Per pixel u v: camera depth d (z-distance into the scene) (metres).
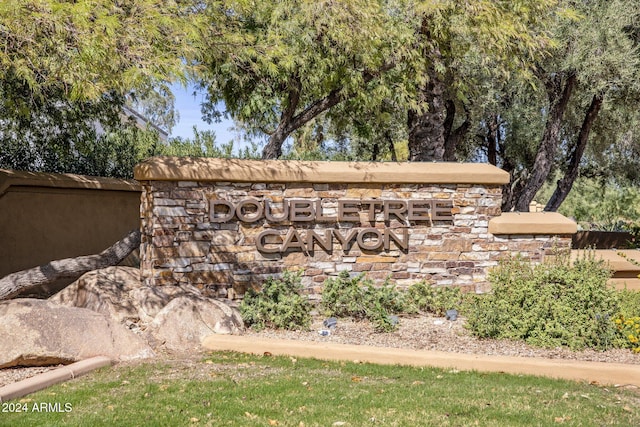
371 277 10.82
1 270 11.72
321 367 7.34
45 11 7.91
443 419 5.51
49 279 9.97
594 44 13.81
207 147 14.43
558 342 8.07
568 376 7.05
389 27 12.14
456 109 17.61
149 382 6.54
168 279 10.08
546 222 11.20
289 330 8.99
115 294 9.26
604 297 8.45
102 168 14.48
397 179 10.82
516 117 18.06
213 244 10.30
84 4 7.96
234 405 5.80
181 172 10.08
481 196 11.16
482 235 11.14
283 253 10.58
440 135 13.50
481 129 19.88
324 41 11.80
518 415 5.65
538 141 18.88
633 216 22.08
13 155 12.96
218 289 10.29
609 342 8.08
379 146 20.62
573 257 11.34
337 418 5.50
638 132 18.19
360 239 10.73
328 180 10.59
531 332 8.31
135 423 5.24
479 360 7.32
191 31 9.07
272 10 11.90
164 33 9.24
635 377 6.86
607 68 13.94
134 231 10.92
